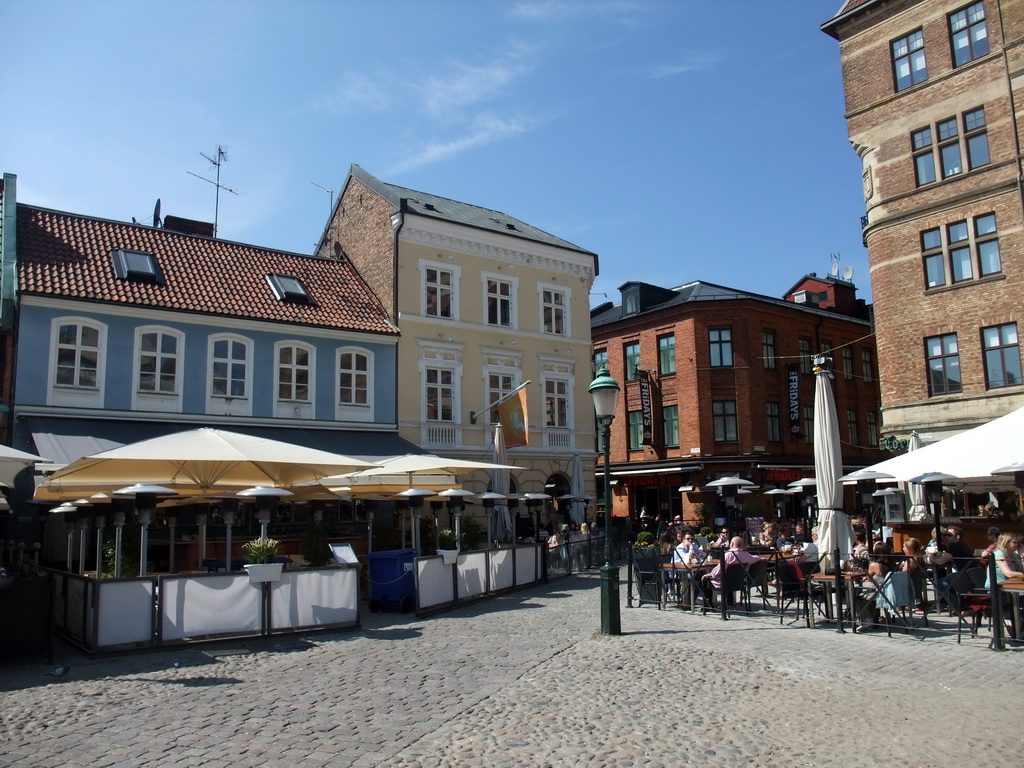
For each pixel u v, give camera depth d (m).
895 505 22.50
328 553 17.55
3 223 21.06
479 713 7.75
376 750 6.68
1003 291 22.00
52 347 19.95
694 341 38.22
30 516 18.91
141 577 10.91
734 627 12.45
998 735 6.86
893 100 24.80
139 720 7.57
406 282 26.53
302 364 24.12
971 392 22.44
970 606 11.09
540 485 28.77
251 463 14.11
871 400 44.62
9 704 8.17
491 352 28.08
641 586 15.16
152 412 21.17
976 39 23.14
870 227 25.19
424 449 25.83
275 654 10.73
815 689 8.48
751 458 36.91
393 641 11.64
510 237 28.86
